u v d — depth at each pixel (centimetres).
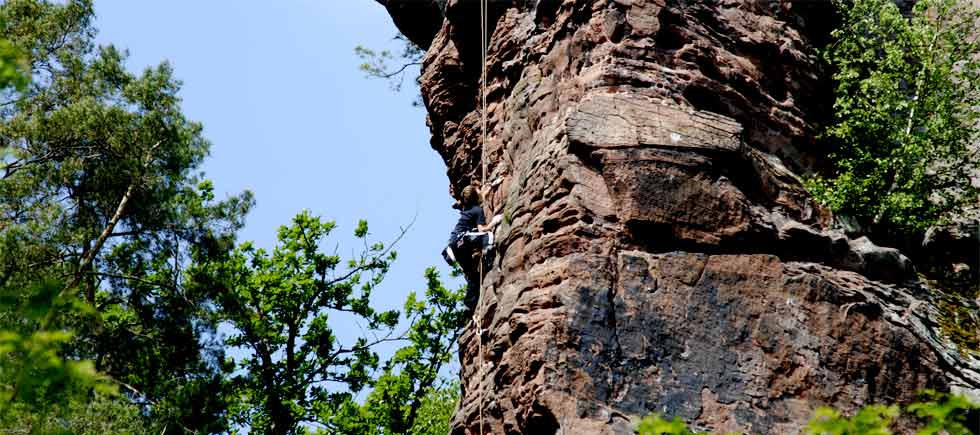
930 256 1836
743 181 1692
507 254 1688
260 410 3306
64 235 2402
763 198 1703
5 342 810
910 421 1519
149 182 2553
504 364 1529
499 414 1563
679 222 1596
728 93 1781
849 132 1816
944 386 1562
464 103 2178
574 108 1702
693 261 1573
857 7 1947
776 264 1592
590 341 1478
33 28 2627
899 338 1579
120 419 2162
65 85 2630
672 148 1638
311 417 3347
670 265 1565
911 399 1539
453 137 2162
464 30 2138
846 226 1756
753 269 1583
